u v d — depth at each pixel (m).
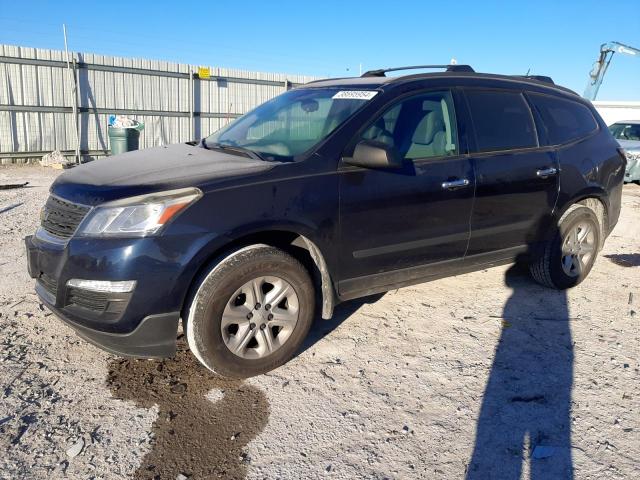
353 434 2.83
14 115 14.53
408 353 3.68
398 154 3.38
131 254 2.85
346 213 3.44
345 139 3.51
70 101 15.38
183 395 3.13
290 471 2.55
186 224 2.93
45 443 2.68
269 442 2.75
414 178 3.71
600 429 2.90
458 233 4.02
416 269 3.91
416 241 3.81
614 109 22.03
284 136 3.82
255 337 3.27
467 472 2.57
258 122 4.24
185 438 2.76
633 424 2.95
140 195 2.93
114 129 14.40
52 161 14.28
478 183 4.02
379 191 3.55
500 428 2.90
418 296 4.67
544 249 4.69
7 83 14.27
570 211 4.76
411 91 3.89
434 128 3.96
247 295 3.19
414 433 2.85
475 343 3.85
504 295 4.76
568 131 4.79
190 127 18.08
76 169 3.60
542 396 3.20
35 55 14.52
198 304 3.03
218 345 3.12
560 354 3.72
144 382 3.25
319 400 3.12
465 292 4.80
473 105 4.20
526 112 4.52
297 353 3.64
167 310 2.95
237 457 2.63
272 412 3.00
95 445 2.69
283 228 3.21
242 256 3.12
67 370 3.35
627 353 3.75
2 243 5.96
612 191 5.09
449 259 4.06
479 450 2.72
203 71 17.81
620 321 4.29
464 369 3.49
